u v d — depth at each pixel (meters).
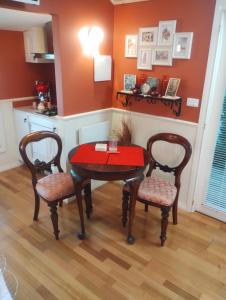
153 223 2.57
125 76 2.92
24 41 3.36
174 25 2.39
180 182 2.56
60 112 2.68
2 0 1.93
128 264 2.04
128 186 2.22
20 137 3.58
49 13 2.24
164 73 2.62
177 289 1.83
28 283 1.84
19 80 3.48
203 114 2.42
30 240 2.28
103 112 3.11
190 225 2.55
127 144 2.59
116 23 2.86
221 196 2.59
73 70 2.61
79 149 2.40
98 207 2.84
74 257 2.10
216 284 1.88
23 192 3.08
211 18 2.16
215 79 2.31
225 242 2.33
